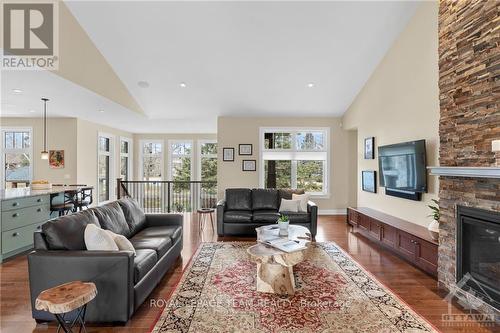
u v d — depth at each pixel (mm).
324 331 2133
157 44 4418
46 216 4473
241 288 2869
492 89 2305
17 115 6430
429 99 3750
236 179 7000
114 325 2230
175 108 6527
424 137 3859
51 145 6637
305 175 7160
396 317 2334
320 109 6648
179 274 3248
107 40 4355
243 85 5555
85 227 2613
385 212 4887
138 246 2953
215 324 2217
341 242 4562
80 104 5285
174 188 8438
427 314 2395
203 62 4836
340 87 5723
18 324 2244
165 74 5164
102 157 7836
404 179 4191
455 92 2732
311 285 2947
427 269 3160
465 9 2594
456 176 2668
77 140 6672
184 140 9297
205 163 9359
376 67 5125
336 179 7020
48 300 1712
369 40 4453
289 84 5555
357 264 3561
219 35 4238
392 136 4668
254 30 4156
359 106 5938
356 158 7016
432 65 3688
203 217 6547
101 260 2203
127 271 2219
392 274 3248
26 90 4324
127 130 8789
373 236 4434
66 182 6648
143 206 8398
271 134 7172
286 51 4594
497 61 2254
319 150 7102
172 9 3832
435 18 3617
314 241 4621
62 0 3715
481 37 2410
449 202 2797
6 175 6762
